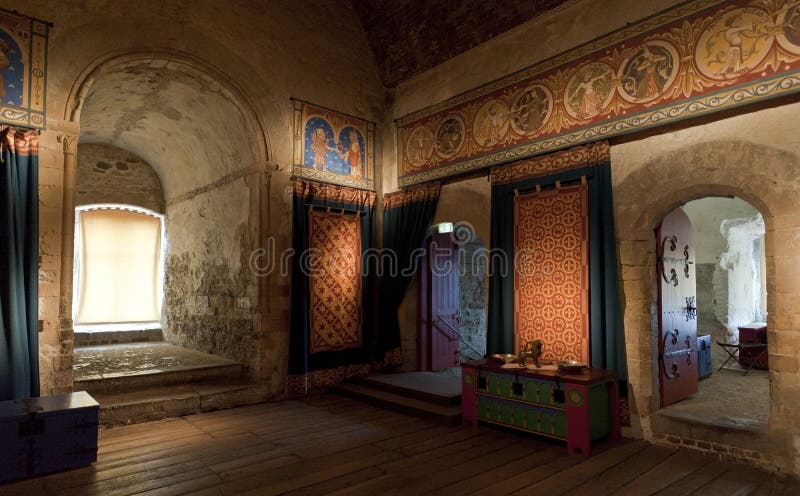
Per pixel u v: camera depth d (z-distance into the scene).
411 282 8.28
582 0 5.84
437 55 7.59
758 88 4.40
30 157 5.12
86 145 9.70
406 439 5.14
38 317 5.12
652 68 5.16
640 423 5.13
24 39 5.23
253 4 7.12
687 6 4.93
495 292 6.51
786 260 4.25
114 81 6.61
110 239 9.97
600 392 4.93
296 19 7.59
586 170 5.66
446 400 6.11
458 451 4.77
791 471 4.15
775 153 4.34
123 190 10.02
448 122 7.44
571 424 4.73
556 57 6.05
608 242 5.39
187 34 6.45
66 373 5.28
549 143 6.05
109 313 9.89
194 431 5.41
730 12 4.62
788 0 4.27
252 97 7.00
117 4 5.91
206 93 7.04
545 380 4.96
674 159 5.02
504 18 6.60
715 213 8.58
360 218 8.16
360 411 6.32
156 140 9.01
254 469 4.30
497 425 5.60
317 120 7.71
